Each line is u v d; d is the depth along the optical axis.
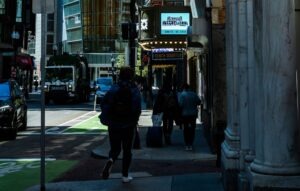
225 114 13.10
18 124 18.56
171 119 15.16
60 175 10.34
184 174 9.91
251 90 7.09
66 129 21.17
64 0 132.50
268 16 5.41
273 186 5.38
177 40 24.72
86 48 122.38
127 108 8.55
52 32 113.44
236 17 7.86
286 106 5.36
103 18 121.12
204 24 14.34
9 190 8.89
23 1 57.31
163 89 15.07
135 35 15.20
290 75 5.37
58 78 44.09
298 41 5.97
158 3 31.89
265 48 5.46
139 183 8.80
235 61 7.92
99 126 22.53
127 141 8.73
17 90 19.66
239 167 7.47
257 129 5.88
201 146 14.59
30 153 13.94
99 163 11.93
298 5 6.00
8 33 50.88
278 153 5.39
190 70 24.92
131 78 8.76
